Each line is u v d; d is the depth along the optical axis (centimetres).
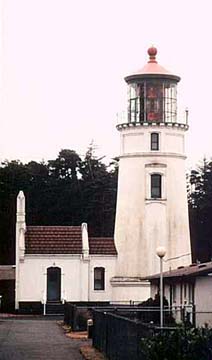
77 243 7350
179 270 5412
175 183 7462
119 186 7519
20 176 10719
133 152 7456
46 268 7238
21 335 4606
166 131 7469
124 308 4756
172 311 4525
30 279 7231
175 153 7488
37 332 4853
